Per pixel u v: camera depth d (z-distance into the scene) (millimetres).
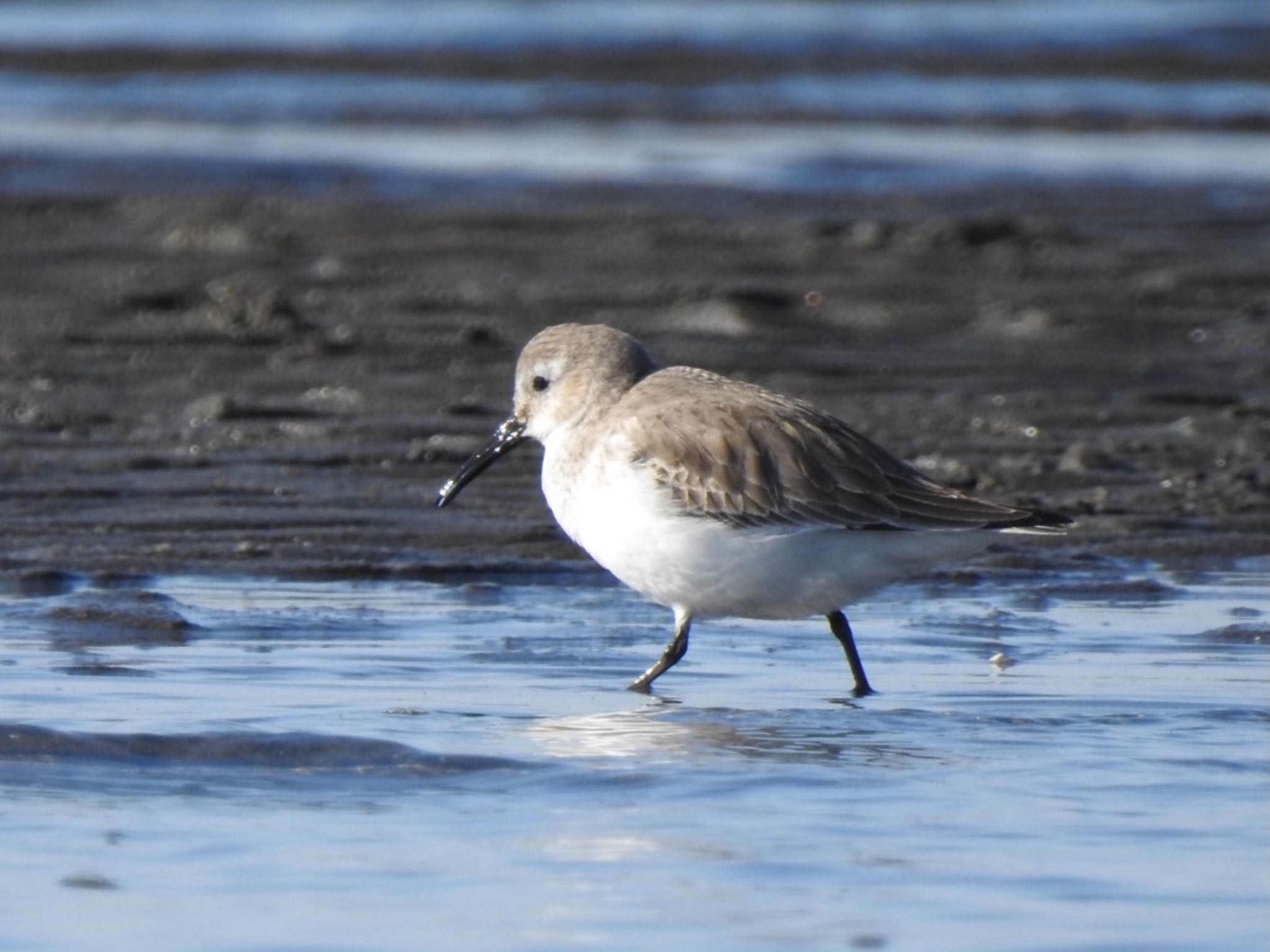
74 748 8617
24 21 53594
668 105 41312
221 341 19281
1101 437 16422
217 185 30375
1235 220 28234
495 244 25578
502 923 6758
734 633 11312
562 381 10641
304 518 13609
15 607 11352
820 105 41688
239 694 9641
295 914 6832
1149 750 8875
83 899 6953
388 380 17922
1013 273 24031
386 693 9758
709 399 10125
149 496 14102
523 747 8805
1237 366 19359
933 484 9930
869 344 20078
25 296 21391
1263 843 7602
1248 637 11078
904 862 7367
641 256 24906
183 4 58438
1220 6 60750
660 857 7410
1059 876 7234
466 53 47531
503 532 13398
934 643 11031
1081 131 38562
